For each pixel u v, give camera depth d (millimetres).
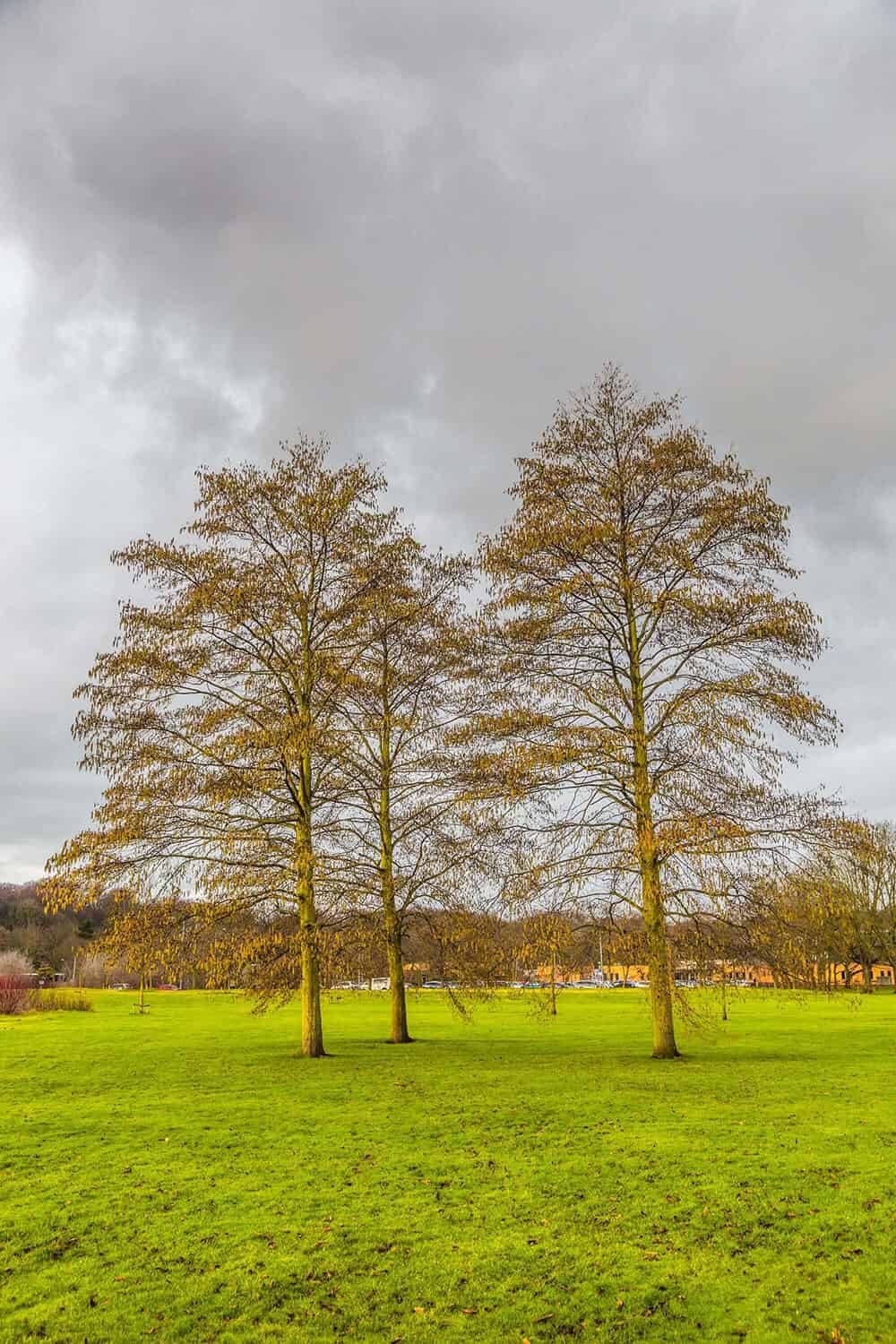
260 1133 16469
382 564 28906
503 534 26297
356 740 27109
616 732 23906
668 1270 9602
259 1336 8531
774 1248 10047
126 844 24969
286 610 27000
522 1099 18891
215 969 24781
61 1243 10938
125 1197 12625
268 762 25672
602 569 25625
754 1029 36219
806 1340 8031
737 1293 9000
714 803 23328
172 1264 10195
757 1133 15172
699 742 23266
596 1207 11625
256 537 28594
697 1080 21141
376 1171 13609
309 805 26969
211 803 24859
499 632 25703
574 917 23609
